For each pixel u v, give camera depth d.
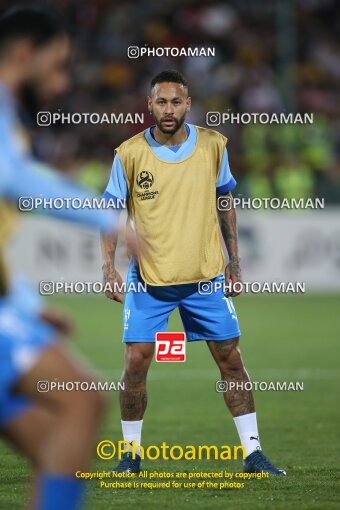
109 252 20.89
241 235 66.75
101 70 80.12
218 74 79.81
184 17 88.56
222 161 20.91
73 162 72.94
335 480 20.12
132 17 87.75
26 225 64.06
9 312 10.92
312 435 26.44
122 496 18.56
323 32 90.19
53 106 71.06
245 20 89.56
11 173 10.65
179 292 20.81
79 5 87.12
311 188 68.06
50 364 10.72
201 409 30.88
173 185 20.48
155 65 79.19
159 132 20.56
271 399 32.81
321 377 36.91
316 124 74.06
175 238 20.55
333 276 67.25
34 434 10.74
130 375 21.03
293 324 53.09
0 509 17.19
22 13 11.52
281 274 67.06
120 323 53.44
